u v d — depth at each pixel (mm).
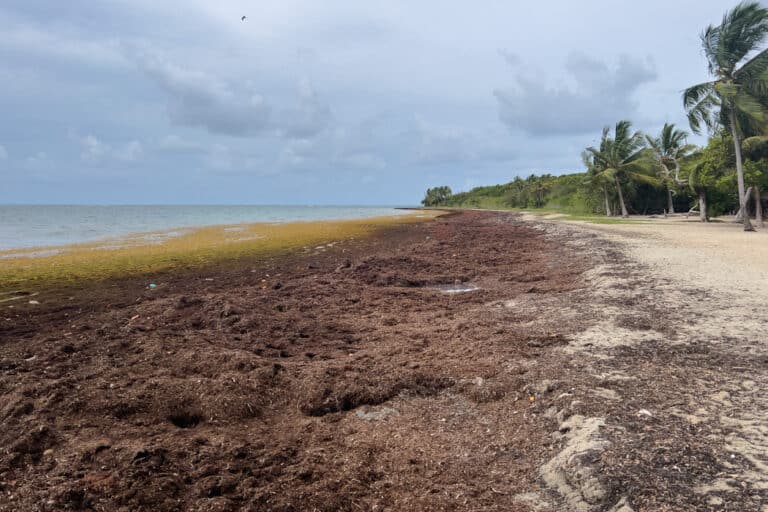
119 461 3904
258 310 9211
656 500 3133
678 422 4195
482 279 13727
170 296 11117
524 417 4746
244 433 4645
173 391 5250
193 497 3541
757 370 5375
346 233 31172
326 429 4719
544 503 3400
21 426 4582
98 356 6609
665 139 47500
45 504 3406
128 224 44688
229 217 65938
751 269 11734
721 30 24609
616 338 6773
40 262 17297
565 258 16016
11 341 7992
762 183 27484
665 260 13609
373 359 6535
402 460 4098
